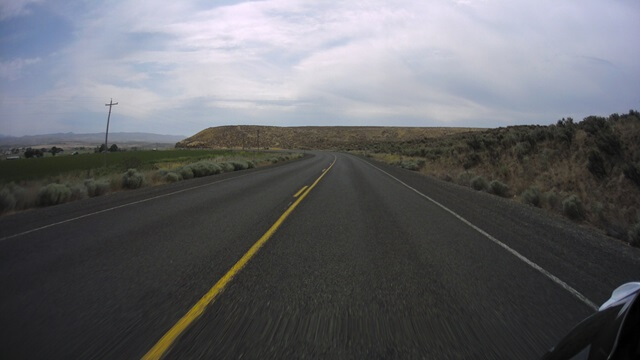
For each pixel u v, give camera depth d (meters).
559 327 4.07
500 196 17.77
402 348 3.61
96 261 6.55
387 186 18.81
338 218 10.52
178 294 5.02
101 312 4.45
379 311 4.47
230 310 4.50
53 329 4.02
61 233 8.80
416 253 7.08
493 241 8.09
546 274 5.92
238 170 32.22
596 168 16.61
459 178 23.17
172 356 3.46
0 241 8.09
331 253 7.05
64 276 5.76
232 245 7.60
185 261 6.52
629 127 19.23
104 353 3.52
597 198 14.72
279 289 5.20
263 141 173.38
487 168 25.02
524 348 3.62
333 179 22.56
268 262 6.47
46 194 14.20
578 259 6.87
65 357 3.45
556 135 22.94
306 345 3.66
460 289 5.23
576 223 11.81
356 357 3.45
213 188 17.95
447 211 11.85
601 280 5.71
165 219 10.37
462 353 3.52
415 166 34.34
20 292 5.11
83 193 16.12
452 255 6.97
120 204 13.31
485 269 6.15
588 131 20.61
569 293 5.11
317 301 4.78
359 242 7.88
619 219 11.70
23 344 3.70
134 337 3.83
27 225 9.86
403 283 5.45
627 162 15.91
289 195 15.32
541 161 20.80
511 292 5.12
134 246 7.54
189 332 3.94
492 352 3.54
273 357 3.44
